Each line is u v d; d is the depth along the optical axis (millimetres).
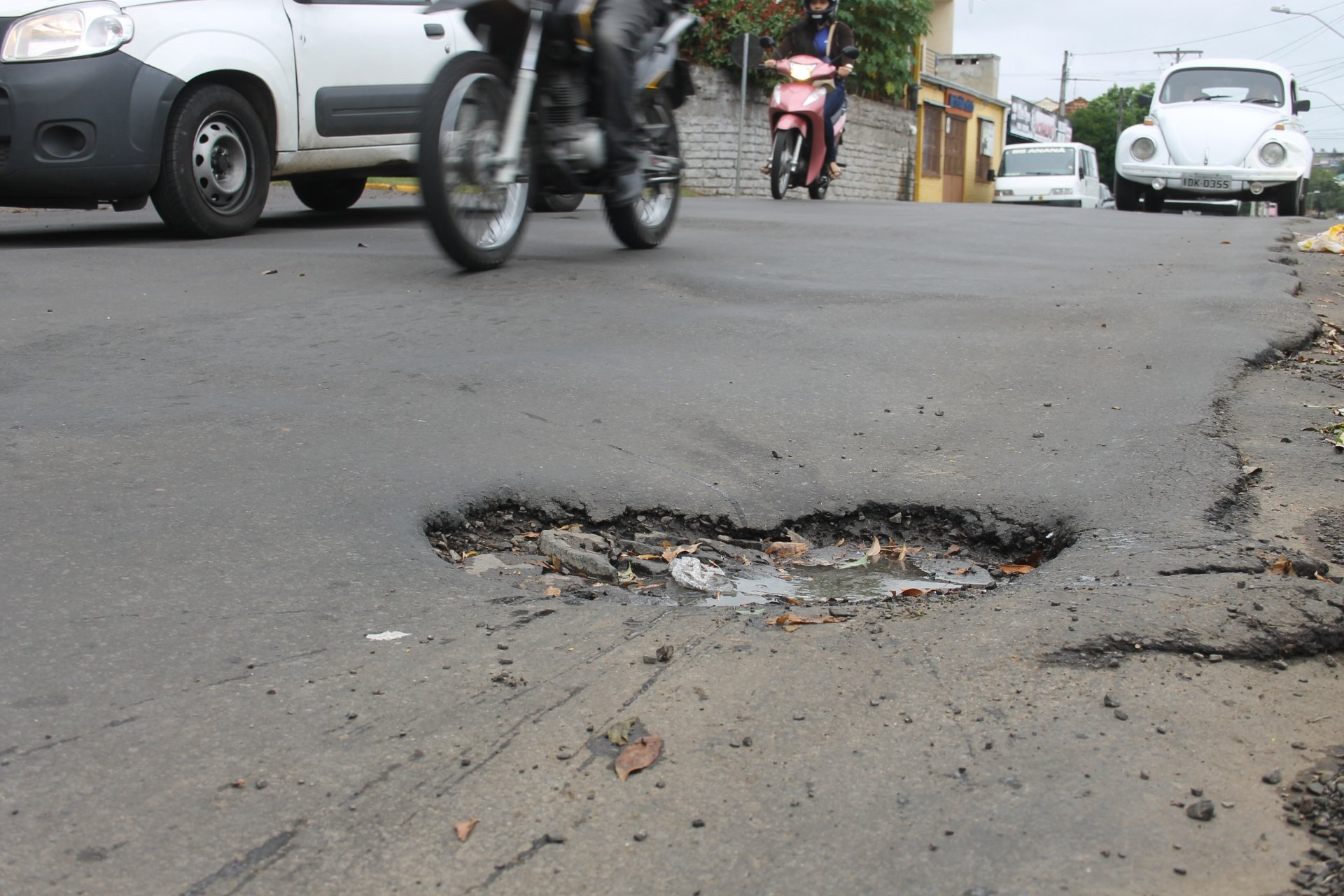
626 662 2385
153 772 1992
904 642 2451
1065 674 2309
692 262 6809
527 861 1794
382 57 8531
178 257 6668
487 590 2760
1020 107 42469
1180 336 5094
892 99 27781
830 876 1757
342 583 2738
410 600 2674
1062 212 11883
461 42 9094
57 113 6973
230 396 4070
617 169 6246
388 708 2205
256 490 3236
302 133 8141
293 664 2357
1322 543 3004
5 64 6957
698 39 20266
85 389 4129
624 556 3121
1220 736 2109
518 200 6250
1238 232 9492
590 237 7906
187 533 2957
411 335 4906
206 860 1788
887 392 4293
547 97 6004
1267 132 14242
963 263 7203
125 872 1760
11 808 1889
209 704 2199
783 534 3293
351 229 8445
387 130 8633
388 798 1937
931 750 2062
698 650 2438
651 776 2000
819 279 6422
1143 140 14648
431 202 5781
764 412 4031
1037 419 3986
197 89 7410
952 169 34281
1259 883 1731
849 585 3008
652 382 4324
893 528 3328
